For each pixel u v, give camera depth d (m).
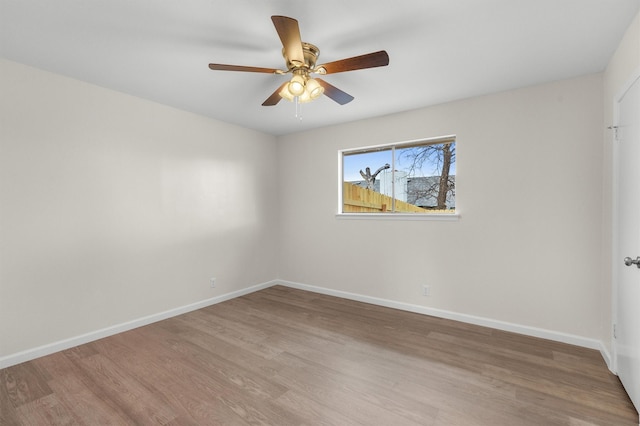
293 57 1.76
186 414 1.69
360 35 1.87
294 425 1.60
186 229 3.34
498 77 2.45
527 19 1.70
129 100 2.85
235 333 2.77
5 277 2.19
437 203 3.29
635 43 1.67
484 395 1.84
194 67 2.30
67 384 1.97
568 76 2.43
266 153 4.31
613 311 2.07
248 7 1.62
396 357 2.31
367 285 3.63
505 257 2.76
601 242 2.37
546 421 1.62
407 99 2.94
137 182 2.92
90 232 2.61
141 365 2.21
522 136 2.66
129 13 1.67
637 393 1.66
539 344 2.49
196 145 3.42
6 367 2.17
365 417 1.66
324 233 4.00
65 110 2.46
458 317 3.01
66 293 2.47
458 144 2.96
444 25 1.76
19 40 1.93
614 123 2.03
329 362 2.24
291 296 3.92
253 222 4.12
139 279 2.94
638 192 1.64
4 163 2.18
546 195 2.57
